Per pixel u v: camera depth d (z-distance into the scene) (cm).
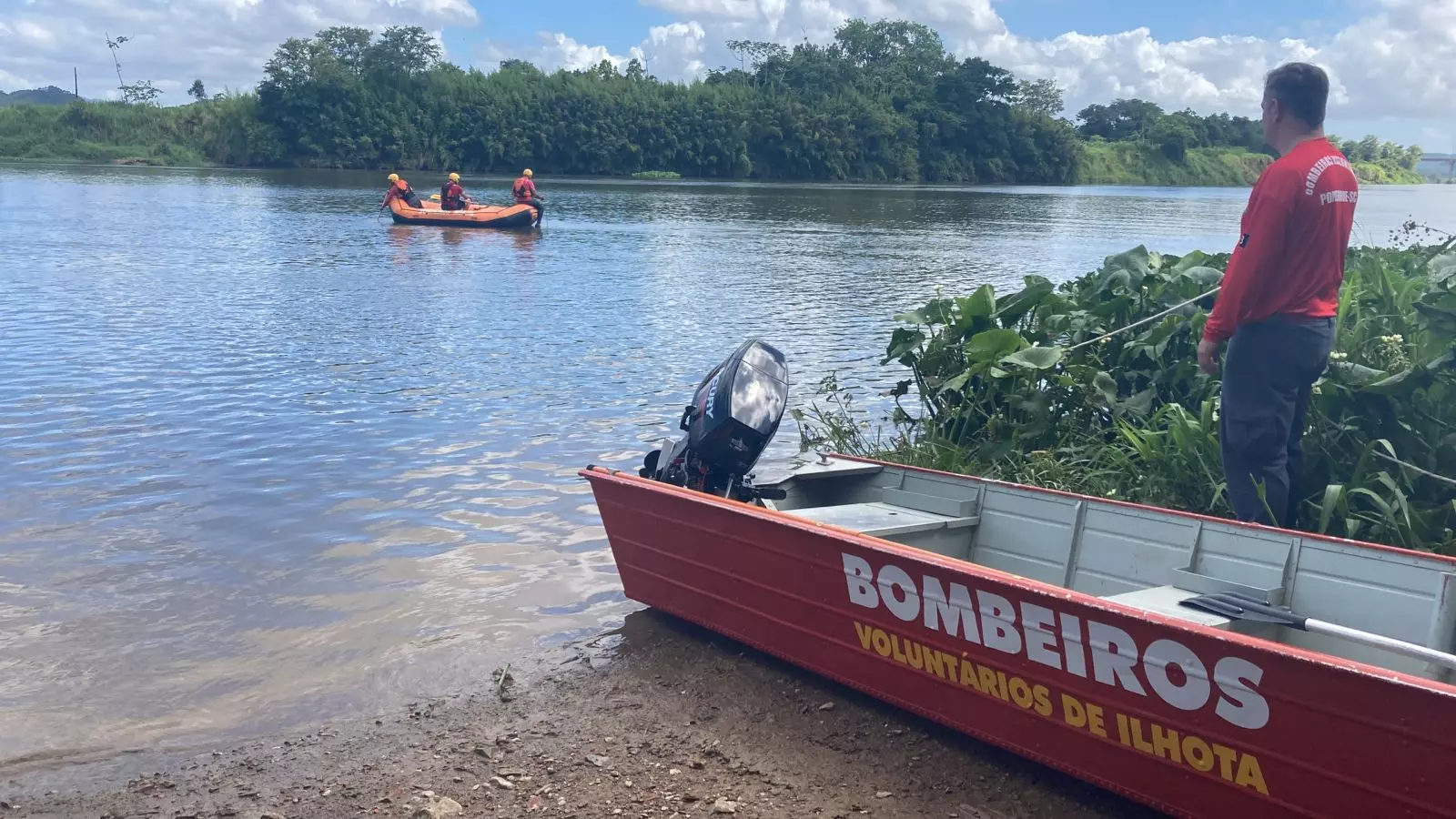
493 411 954
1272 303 500
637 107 7606
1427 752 287
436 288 1781
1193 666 329
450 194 3152
